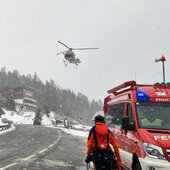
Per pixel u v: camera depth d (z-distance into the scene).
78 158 10.05
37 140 17.11
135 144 5.88
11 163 8.37
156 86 7.13
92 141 4.41
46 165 8.25
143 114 6.34
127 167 6.66
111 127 8.77
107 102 10.61
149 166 5.17
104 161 4.30
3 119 54.88
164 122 6.15
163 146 5.20
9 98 98.88
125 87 7.60
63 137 20.41
